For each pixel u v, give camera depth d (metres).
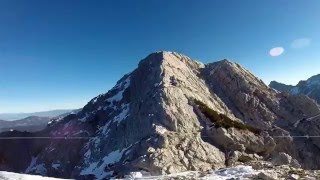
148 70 88.00
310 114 79.19
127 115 80.81
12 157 113.19
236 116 78.88
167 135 54.94
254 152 61.78
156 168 47.00
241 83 85.94
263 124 76.44
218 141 59.31
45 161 93.38
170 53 93.62
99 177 58.41
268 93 85.06
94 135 90.50
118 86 113.69
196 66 96.44
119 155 63.19
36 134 119.12
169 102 65.62
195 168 50.16
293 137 72.00
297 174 32.75
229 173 35.53
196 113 65.94
